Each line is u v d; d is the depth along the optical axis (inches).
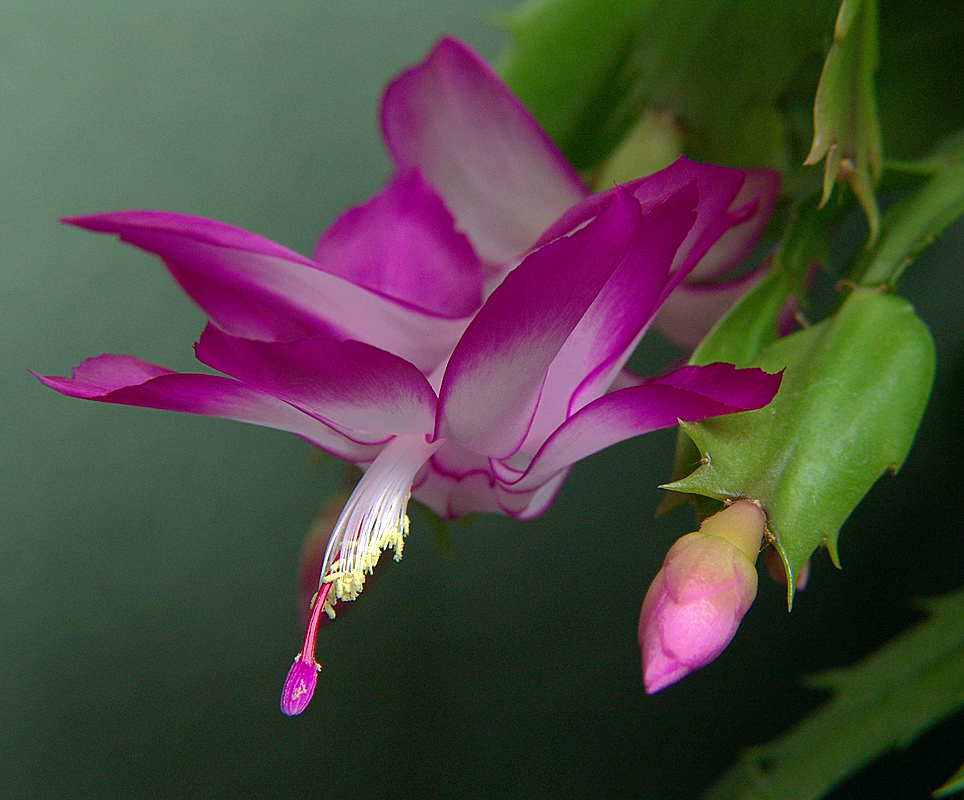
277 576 24.4
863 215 22.6
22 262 24.7
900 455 13.1
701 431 13.0
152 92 24.8
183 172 25.0
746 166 14.9
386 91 14.4
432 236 13.7
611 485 23.9
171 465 24.6
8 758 24.1
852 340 13.4
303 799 23.7
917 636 15.4
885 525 22.6
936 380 22.0
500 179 14.4
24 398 24.6
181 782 23.9
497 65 17.9
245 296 13.1
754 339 13.8
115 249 24.8
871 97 13.7
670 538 23.5
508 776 23.7
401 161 14.5
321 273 13.0
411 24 25.0
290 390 12.6
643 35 14.9
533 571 24.1
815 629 22.7
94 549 24.5
